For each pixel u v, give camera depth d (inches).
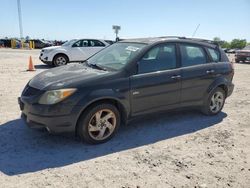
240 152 196.2
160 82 221.5
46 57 641.6
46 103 184.2
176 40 241.1
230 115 278.2
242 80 507.8
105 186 149.5
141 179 157.6
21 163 170.9
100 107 196.1
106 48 254.7
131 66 211.0
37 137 207.9
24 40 1859.0
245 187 154.5
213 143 209.5
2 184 148.7
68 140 204.7
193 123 250.1
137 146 199.9
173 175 163.2
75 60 655.8
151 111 223.3
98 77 198.1
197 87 247.6
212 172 168.4
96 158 180.2
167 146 201.6
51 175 158.7
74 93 186.5
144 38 250.5
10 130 219.1
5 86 378.3
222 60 271.4
